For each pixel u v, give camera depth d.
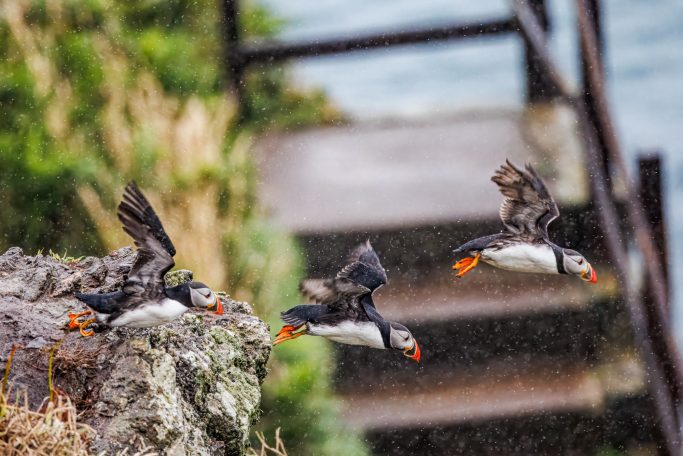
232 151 14.91
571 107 15.73
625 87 25.23
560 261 8.98
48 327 7.79
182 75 15.59
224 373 8.15
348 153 16.48
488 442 12.70
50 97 13.80
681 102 24.47
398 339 8.59
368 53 17.55
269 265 13.20
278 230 13.84
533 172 8.77
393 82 22.89
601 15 16.42
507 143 16.25
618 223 14.34
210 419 7.80
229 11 16.73
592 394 12.80
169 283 8.71
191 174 13.51
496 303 13.46
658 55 26.08
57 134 13.49
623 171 14.30
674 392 13.05
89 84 14.22
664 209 14.09
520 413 12.64
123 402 7.23
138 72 14.96
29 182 13.18
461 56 23.98
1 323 7.76
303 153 16.45
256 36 19.70
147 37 15.48
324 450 11.95
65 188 13.23
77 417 7.15
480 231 14.17
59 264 8.62
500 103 18.12
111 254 8.81
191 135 13.92
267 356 8.64
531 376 13.20
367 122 17.81
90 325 7.72
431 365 13.28
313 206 14.64
